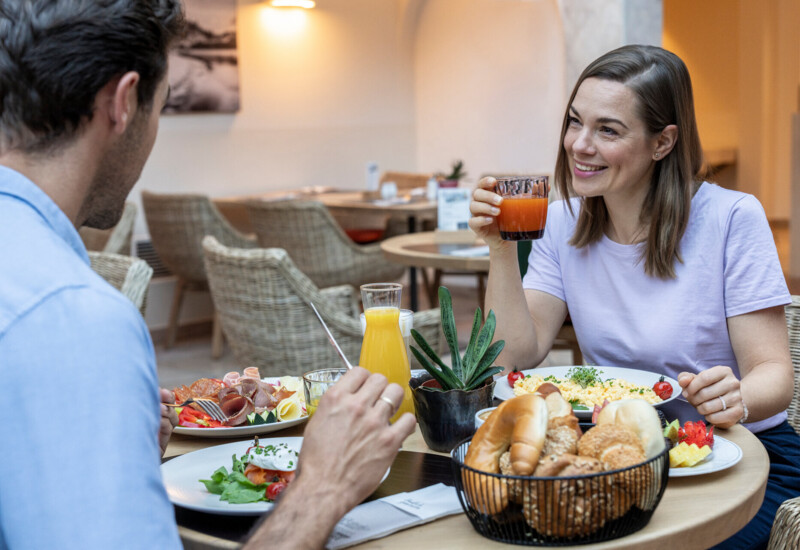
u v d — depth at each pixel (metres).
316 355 3.10
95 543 0.68
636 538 0.96
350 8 7.02
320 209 5.02
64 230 0.81
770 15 7.71
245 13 6.30
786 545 1.35
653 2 5.44
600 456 0.97
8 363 0.70
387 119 7.41
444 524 1.04
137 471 0.71
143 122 0.88
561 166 1.79
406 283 7.32
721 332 1.68
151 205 5.17
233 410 1.40
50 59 0.79
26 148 0.82
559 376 1.62
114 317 0.73
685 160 1.65
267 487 1.09
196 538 1.00
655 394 1.43
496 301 1.76
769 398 1.51
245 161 6.41
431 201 5.67
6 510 0.70
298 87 6.71
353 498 0.90
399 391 0.96
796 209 6.27
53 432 0.70
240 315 3.17
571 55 5.62
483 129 7.23
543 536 0.95
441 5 7.35
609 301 1.78
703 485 1.13
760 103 7.85
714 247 1.67
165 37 0.88
